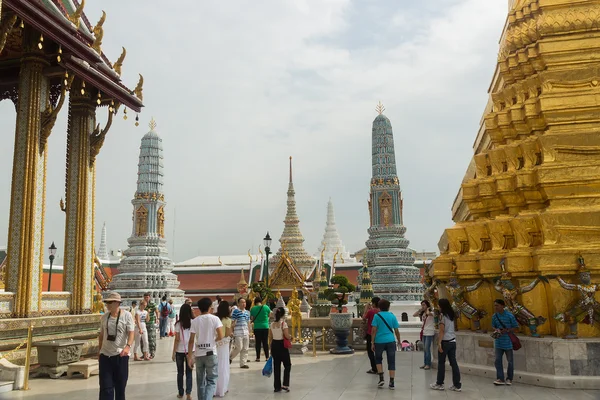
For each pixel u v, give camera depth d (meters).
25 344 14.42
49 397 11.56
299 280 61.91
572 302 12.58
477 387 12.05
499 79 19.47
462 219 23.28
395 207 58.56
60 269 52.91
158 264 60.50
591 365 11.75
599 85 14.74
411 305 52.38
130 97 19.03
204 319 10.05
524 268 13.16
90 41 17.11
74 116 18.62
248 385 13.09
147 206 62.72
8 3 13.07
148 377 14.72
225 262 103.50
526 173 14.43
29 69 15.98
